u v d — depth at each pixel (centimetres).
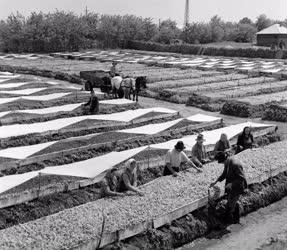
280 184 1848
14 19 9075
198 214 1531
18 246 1181
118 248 1291
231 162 1556
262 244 1452
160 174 1947
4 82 4084
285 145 2294
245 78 5150
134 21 10681
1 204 1530
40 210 1561
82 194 1689
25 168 1938
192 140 2325
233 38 12219
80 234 1262
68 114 2909
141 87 3988
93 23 10288
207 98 3738
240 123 3041
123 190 1572
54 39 9194
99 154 2167
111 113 3031
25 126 2505
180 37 11531
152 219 1385
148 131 2516
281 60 7794
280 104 3434
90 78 4472
